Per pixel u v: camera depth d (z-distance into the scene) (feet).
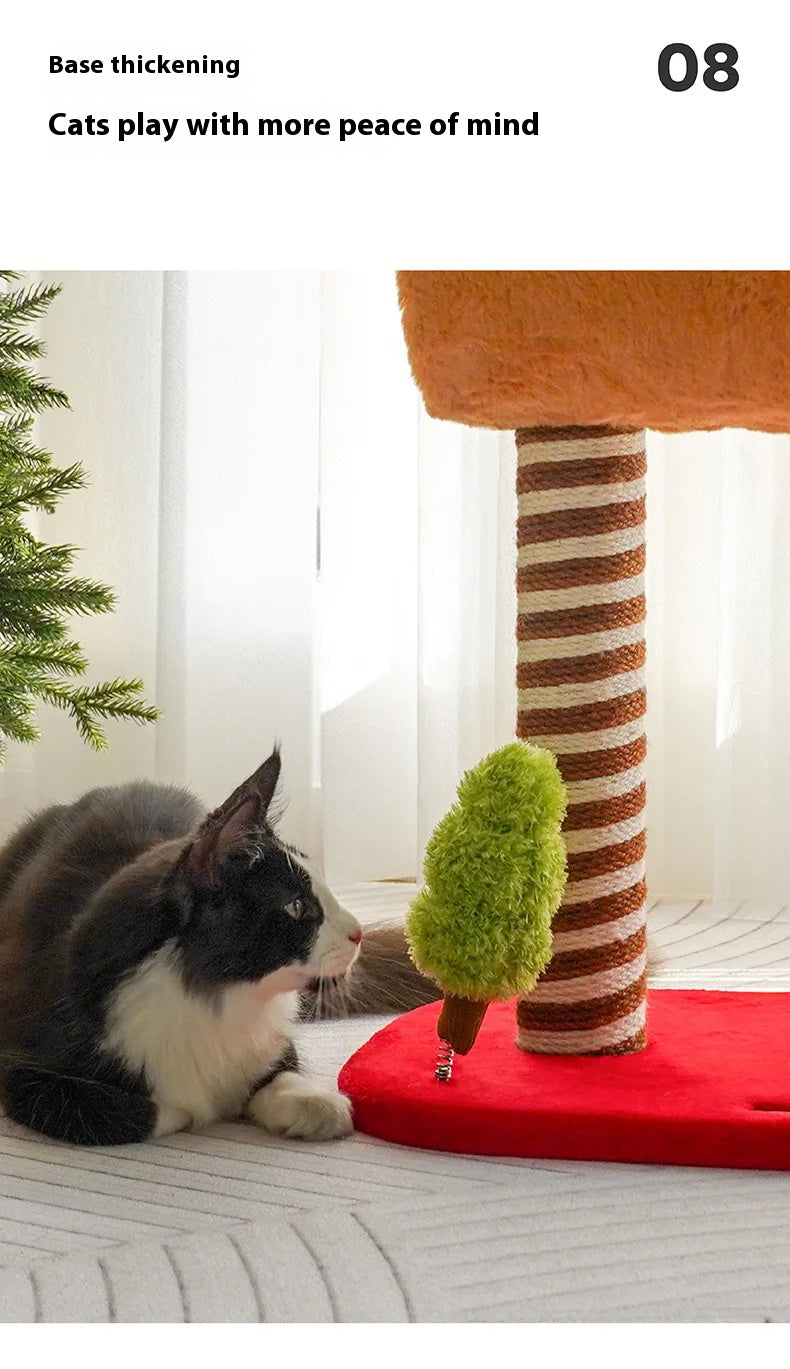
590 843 4.86
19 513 6.55
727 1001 5.71
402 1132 4.48
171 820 5.49
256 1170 4.24
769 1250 3.63
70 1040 4.55
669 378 4.50
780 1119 4.25
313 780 9.91
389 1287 3.40
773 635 8.60
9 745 9.82
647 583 8.97
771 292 4.34
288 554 9.75
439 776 8.90
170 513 9.45
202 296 9.59
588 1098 4.44
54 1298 3.34
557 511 4.86
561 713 4.88
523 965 4.43
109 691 6.78
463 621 8.86
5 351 6.56
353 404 9.41
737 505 8.48
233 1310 3.28
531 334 4.54
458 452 8.87
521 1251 3.61
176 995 4.52
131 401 9.71
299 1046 5.61
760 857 8.61
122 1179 4.16
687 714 9.12
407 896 8.95
